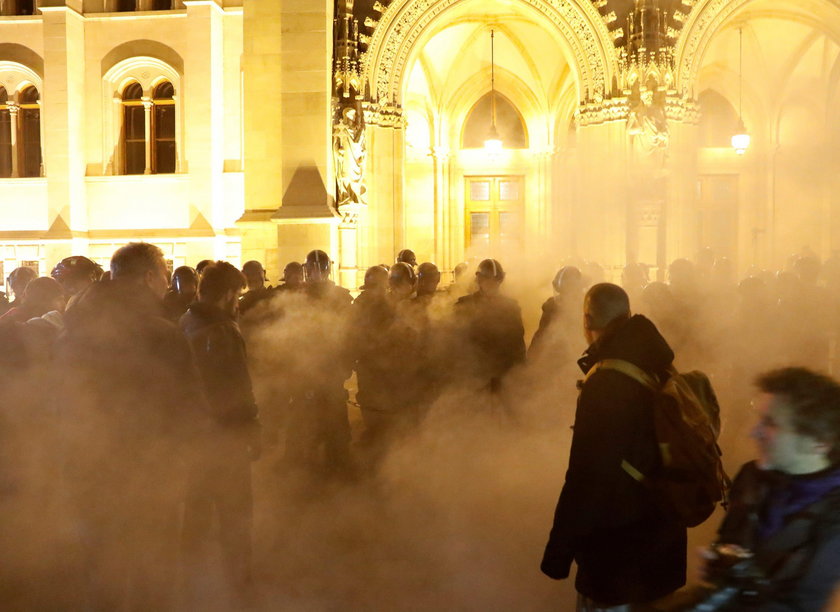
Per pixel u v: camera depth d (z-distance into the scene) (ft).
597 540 15.52
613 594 15.33
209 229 85.87
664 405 15.23
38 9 88.43
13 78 89.66
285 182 62.85
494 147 83.76
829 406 10.51
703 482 15.08
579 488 15.39
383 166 66.39
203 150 85.61
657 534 15.46
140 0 88.12
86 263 27.30
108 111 88.58
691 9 62.28
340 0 63.57
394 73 66.28
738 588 10.66
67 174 86.17
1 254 89.15
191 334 22.35
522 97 95.50
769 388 11.01
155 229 87.81
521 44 88.53
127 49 87.86
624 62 62.39
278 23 63.98
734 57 85.61
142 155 89.51
